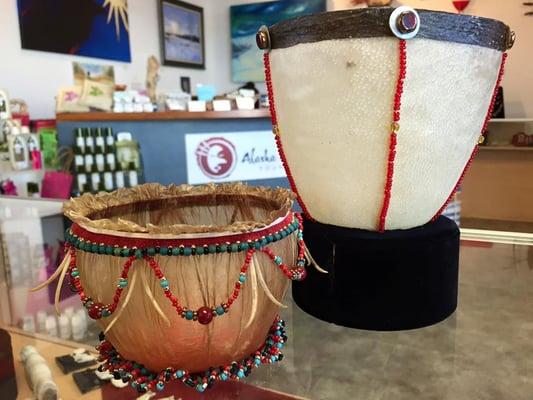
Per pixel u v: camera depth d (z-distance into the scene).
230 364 0.43
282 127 0.65
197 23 4.25
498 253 0.90
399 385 0.51
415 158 0.56
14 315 0.71
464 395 0.50
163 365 0.41
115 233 0.38
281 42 0.60
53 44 2.76
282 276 0.43
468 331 0.62
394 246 0.58
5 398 0.54
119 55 3.28
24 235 0.97
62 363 0.59
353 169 0.58
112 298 0.39
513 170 3.22
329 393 0.51
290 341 0.60
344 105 0.55
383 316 0.60
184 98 2.64
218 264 0.37
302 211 0.68
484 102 0.59
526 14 3.51
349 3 4.00
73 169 2.35
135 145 2.42
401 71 0.51
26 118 2.28
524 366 0.54
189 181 2.54
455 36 0.53
